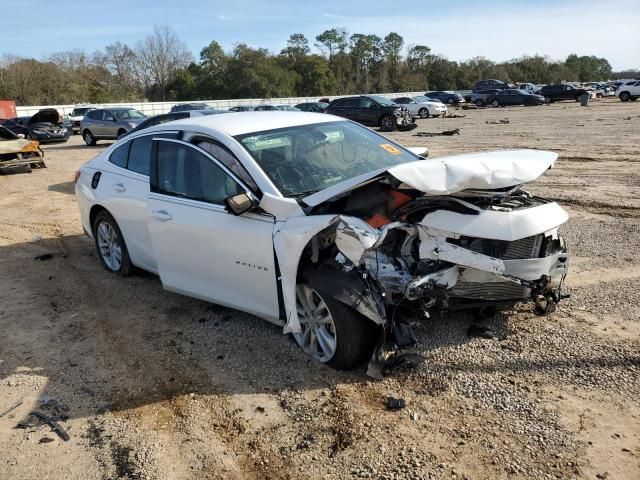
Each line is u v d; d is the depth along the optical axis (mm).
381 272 3521
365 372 3574
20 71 67312
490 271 3414
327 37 96312
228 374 3729
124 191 5184
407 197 3695
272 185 3826
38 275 6059
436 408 3156
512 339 3828
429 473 2660
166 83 81438
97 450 3072
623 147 14094
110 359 4082
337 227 3447
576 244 6066
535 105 40625
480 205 3596
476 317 4141
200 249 4207
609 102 41094
